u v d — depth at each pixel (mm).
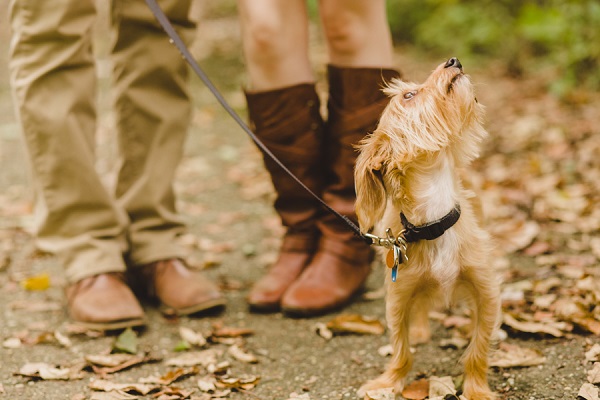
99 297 2832
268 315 2955
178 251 3107
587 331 2580
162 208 3111
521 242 3455
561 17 6203
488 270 2166
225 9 12180
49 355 2652
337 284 2939
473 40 7543
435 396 2225
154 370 2553
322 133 2939
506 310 2816
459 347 2578
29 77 2764
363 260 3029
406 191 2109
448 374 2422
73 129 2814
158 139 3055
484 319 2186
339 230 2979
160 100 3039
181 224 3193
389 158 2068
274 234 3922
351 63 2785
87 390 2408
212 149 5531
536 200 4027
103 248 2924
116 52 3008
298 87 2805
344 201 2930
